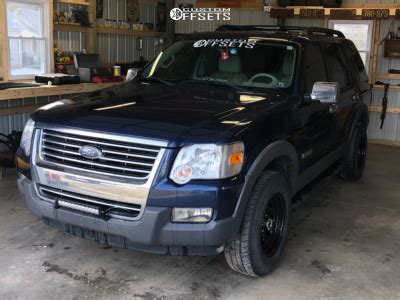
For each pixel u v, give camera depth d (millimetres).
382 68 8055
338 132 4492
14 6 5992
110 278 3023
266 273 3086
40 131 2854
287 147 3131
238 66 3758
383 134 8195
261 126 2869
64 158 2734
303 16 7859
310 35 4277
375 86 8016
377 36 7914
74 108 2949
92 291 2854
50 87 5492
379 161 6750
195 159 2504
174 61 4055
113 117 2730
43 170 2795
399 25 7785
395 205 4715
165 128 2570
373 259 3426
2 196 4520
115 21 7988
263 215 2918
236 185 2598
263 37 3906
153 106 2969
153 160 2506
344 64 4809
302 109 3451
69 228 2842
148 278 3039
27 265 3154
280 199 3146
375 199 4898
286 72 3613
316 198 4879
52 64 6594
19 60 6180
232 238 2658
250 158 2729
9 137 5695
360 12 7555
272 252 3162
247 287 2955
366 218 4312
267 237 3146
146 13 8773
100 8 7609
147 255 3369
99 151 2611
